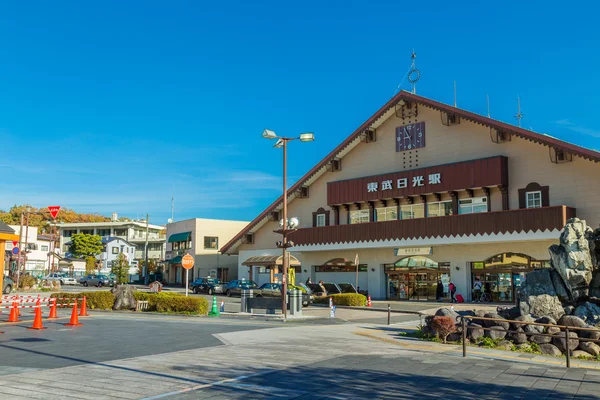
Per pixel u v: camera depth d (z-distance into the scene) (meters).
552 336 14.63
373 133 41.94
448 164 36.53
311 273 45.66
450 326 15.82
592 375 11.35
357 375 10.77
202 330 18.84
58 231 99.94
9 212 102.06
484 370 11.66
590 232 17.83
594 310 16.53
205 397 8.71
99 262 87.19
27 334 17.36
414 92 39.38
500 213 33.12
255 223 49.34
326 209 44.97
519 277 33.78
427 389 9.66
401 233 38.09
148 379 10.07
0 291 24.86
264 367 11.48
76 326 19.97
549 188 32.66
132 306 28.69
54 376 10.29
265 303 26.89
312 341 15.98
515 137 34.38
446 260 37.19
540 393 9.51
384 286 40.97
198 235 63.91
